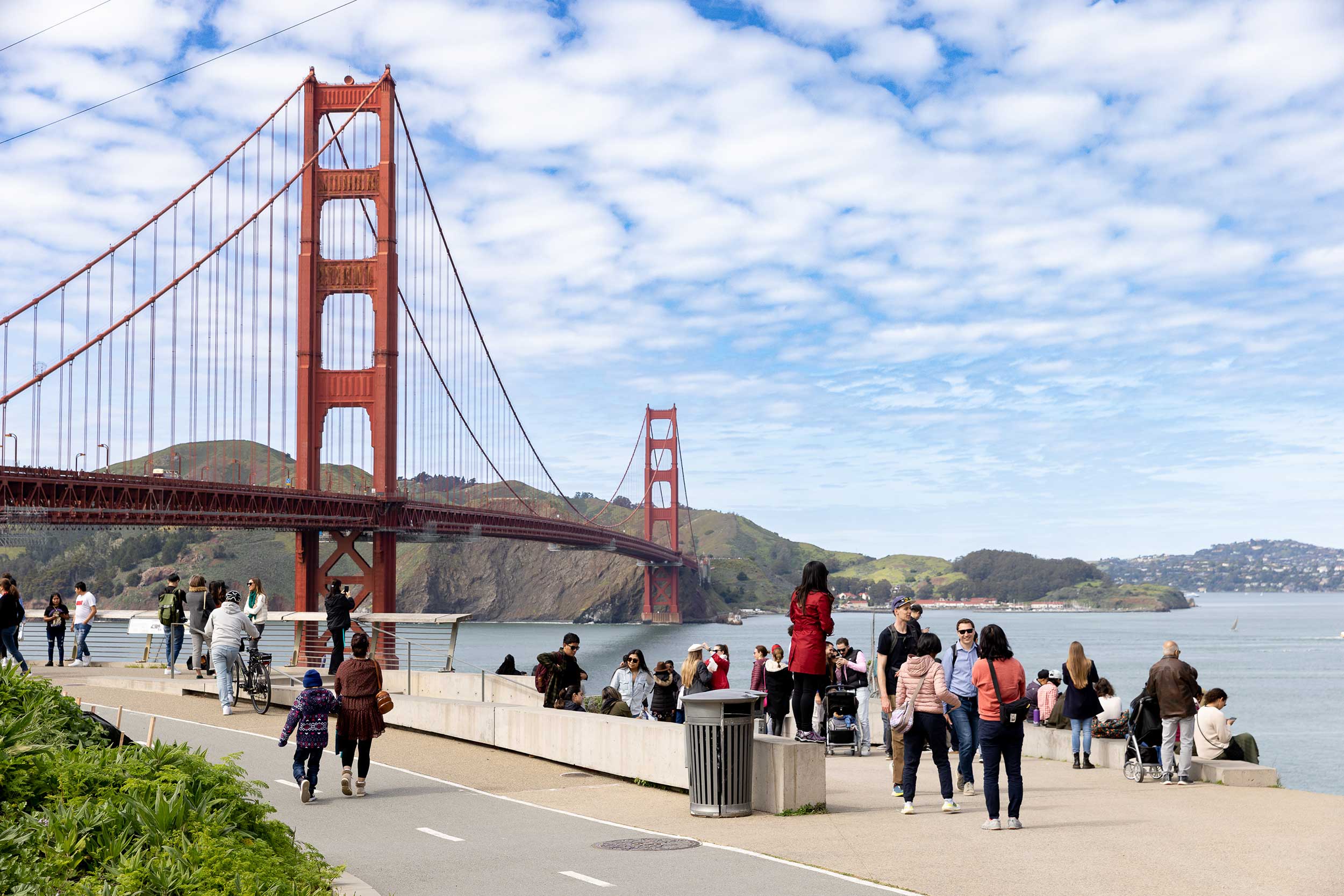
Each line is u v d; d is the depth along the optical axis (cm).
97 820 749
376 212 7169
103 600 14350
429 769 1675
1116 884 915
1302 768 6012
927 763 1825
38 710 978
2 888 658
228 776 882
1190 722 1561
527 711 1805
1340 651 16162
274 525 6016
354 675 1463
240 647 2150
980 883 923
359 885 898
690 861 1035
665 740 1513
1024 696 1171
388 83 7219
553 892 925
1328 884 908
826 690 1930
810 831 1173
